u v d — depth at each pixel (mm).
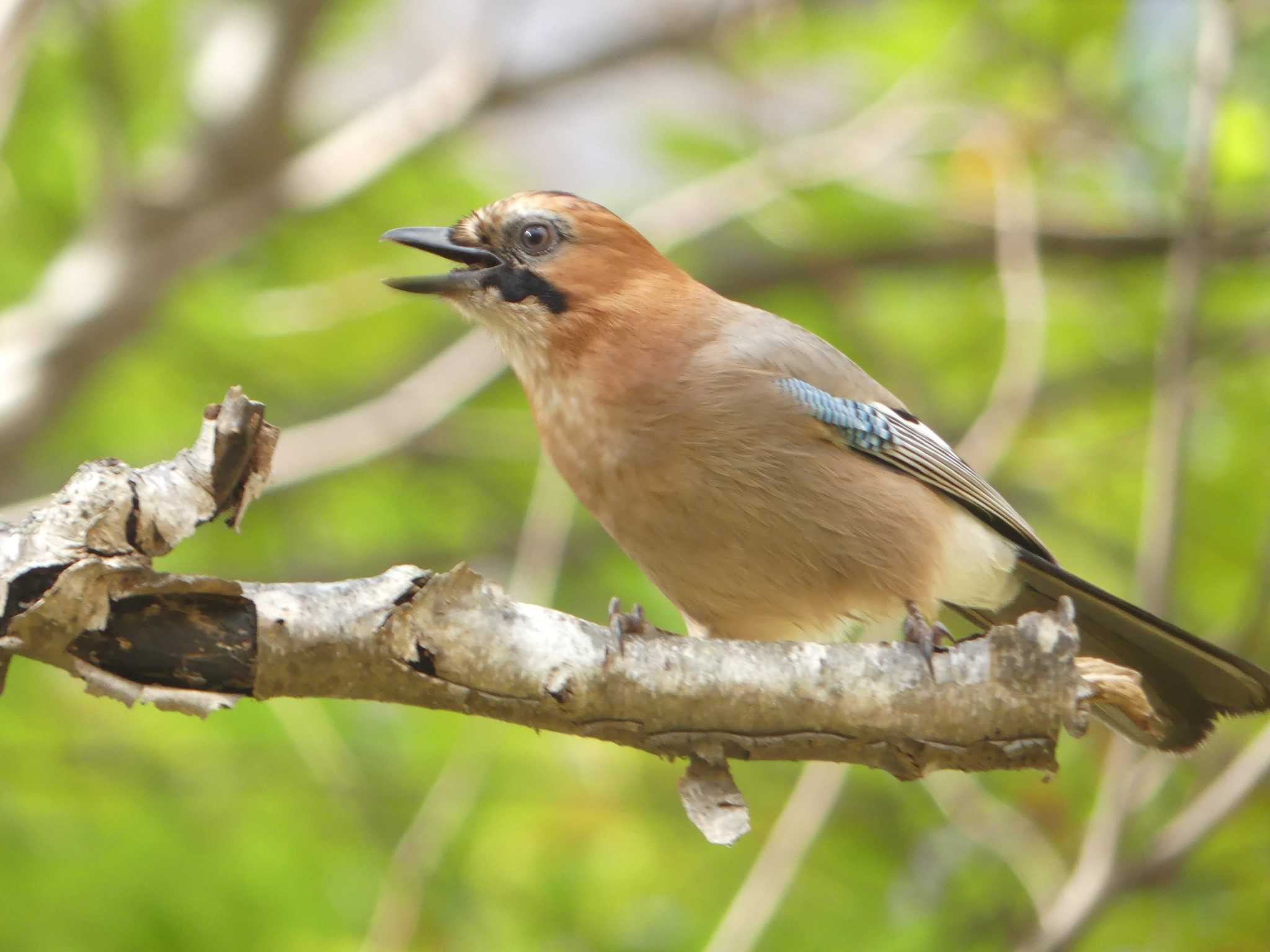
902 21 14133
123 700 5449
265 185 13891
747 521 7527
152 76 14711
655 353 7684
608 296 7871
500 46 14336
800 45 14336
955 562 8102
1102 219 13984
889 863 11117
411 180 14461
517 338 8055
